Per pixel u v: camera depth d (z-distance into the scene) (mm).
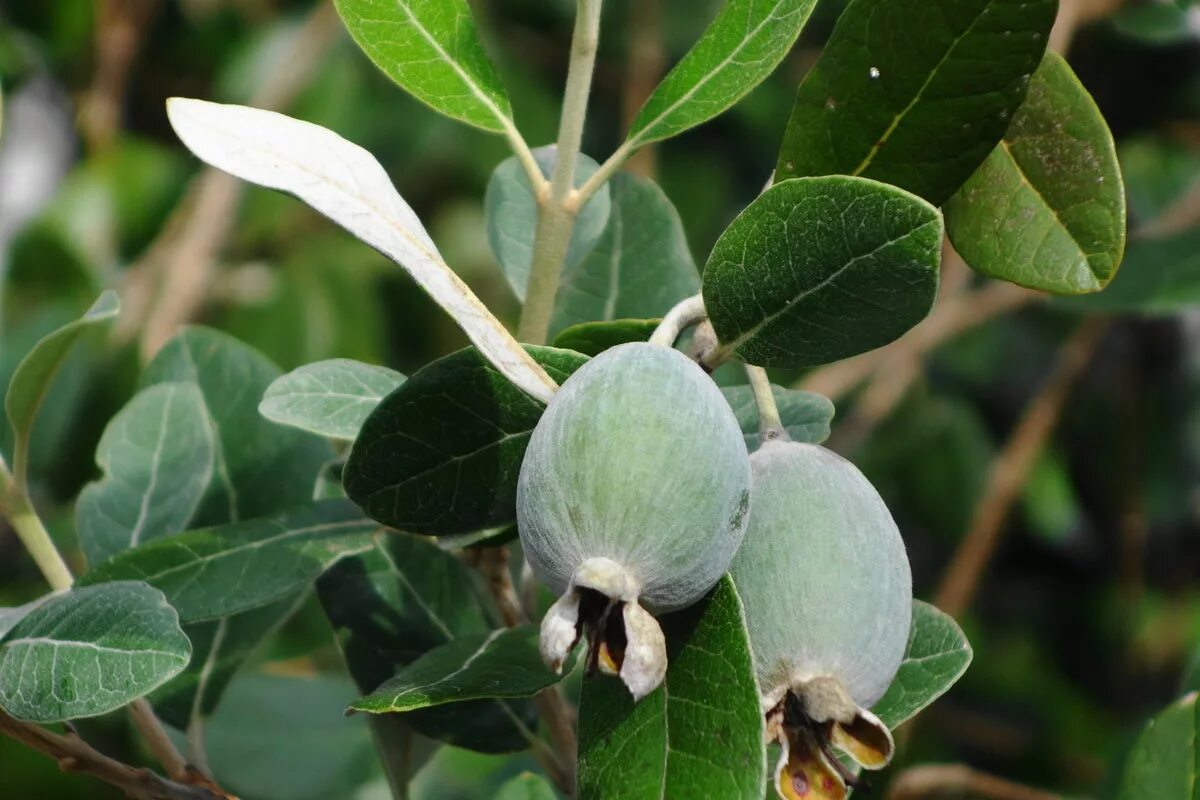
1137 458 943
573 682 663
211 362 593
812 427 505
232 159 443
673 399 426
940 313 876
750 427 507
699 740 434
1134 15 732
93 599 472
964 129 472
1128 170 928
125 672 461
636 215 576
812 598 433
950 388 1009
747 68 485
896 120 473
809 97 477
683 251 575
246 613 572
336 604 556
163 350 596
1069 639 1003
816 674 432
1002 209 494
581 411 426
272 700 700
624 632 425
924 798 693
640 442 421
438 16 495
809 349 457
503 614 524
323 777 688
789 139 480
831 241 445
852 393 940
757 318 458
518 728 550
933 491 953
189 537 521
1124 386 945
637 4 1003
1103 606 993
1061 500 964
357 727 699
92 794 718
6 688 466
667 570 420
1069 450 1005
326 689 709
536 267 502
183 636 462
